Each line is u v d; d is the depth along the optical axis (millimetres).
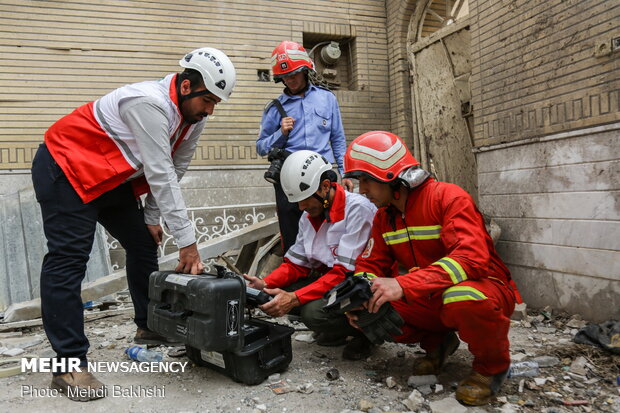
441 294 2064
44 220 2188
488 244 2094
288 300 2383
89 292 3770
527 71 3734
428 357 2363
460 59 5082
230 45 5465
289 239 3377
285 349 2395
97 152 2215
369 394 2148
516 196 3895
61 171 2162
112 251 5102
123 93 2209
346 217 2572
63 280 2141
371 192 2092
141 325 2732
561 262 3502
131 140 2221
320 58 6109
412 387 2211
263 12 5602
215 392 2184
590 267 3273
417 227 2135
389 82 6133
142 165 2271
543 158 3629
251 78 5539
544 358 2520
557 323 3311
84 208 2201
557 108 3479
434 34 5379
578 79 3307
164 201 2234
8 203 4566
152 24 5207
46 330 2170
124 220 2568
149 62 5191
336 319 2479
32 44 4824
